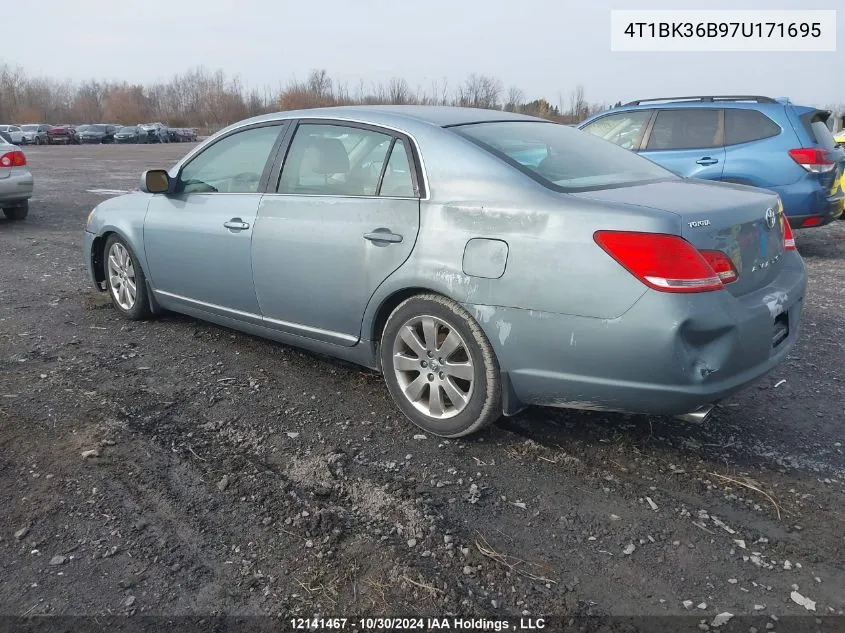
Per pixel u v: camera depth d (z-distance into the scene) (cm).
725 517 275
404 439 337
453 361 324
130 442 330
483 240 303
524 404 316
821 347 471
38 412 360
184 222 444
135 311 511
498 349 304
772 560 250
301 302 381
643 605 229
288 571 243
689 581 240
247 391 392
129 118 8044
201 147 453
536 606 228
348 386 400
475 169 316
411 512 276
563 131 390
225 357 444
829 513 279
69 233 919
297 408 371
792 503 285
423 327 330
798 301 325
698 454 323
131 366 428
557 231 285
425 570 243
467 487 295
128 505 280
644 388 277
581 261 278
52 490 289
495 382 311
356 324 360
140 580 238
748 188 343
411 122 347
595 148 378
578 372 288
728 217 288
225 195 425
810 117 743
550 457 320
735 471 309
